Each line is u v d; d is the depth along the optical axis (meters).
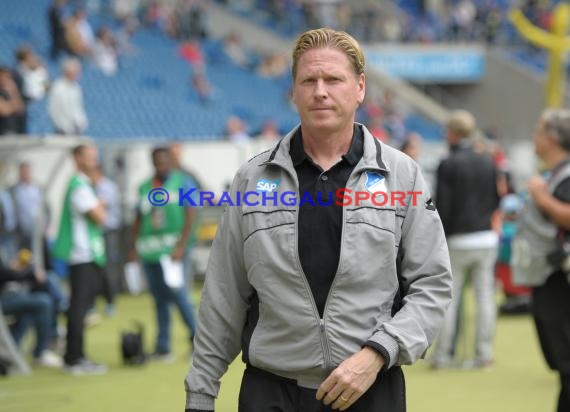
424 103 43.69
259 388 4.66
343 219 4.49
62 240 11.98
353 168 4.62
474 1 53.72
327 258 4.51
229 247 4.75
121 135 30.89
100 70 34.22
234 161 20.70
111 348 13.99
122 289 20.27
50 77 30.56
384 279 4.53
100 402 10.37
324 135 4.61
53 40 32.12
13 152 12.78
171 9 41.62
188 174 20.17
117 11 39.38
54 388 11.12
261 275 4.57
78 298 12.02
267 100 39.56
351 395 4.33
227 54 41.62
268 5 47.47
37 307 12.24
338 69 4.56
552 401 10.24
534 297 7.56
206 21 43.31
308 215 4.55
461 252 11.53
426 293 4.55
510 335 14.80
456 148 11.48
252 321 4.75
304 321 4.50
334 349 4.47
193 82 36.41
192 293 19.62
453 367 12.16
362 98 4.75
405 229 4.61
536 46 48.97
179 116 34.06
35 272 12.17
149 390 10.96
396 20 49.22
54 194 18.38
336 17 47.91
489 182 11.50
